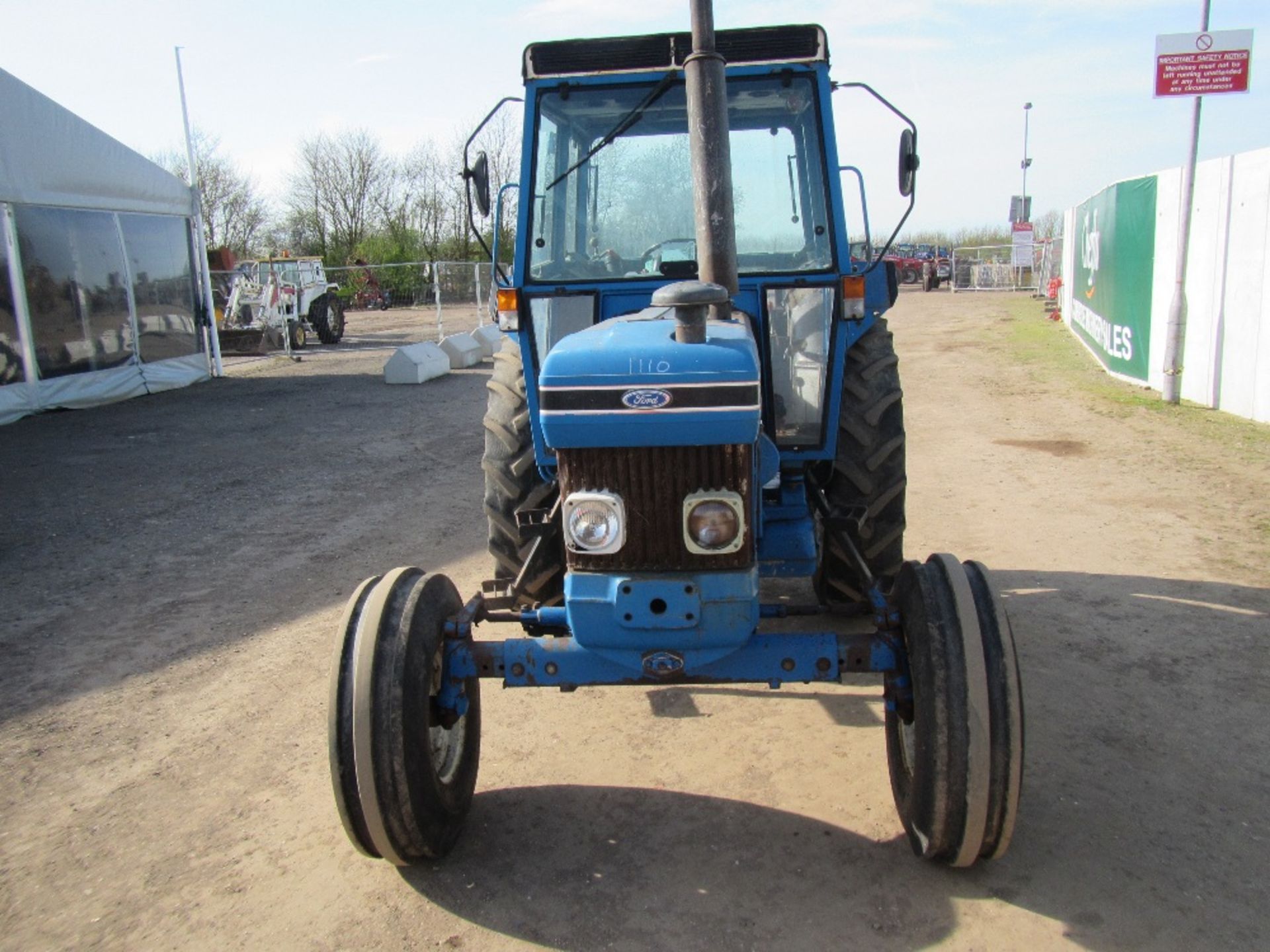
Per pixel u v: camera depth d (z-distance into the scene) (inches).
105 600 222.2
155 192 591.8
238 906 115.9
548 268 163.6
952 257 1413.6
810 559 157.6
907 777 118.8
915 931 105.6
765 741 148.6
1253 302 369.1
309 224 1838.1
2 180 466.6
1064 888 111.7
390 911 113.2
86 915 115.4
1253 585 203.3
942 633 105.6
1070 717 150.9
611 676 115.4
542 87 159.2
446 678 118.6
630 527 107.9
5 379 476.7
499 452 173.2
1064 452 334.0
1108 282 542.0
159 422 469.4
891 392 174.2
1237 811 125.9
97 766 149.9
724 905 111.1
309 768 148.0
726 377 101.6
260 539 266.7
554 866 119.9
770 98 158.4
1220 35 380.8
